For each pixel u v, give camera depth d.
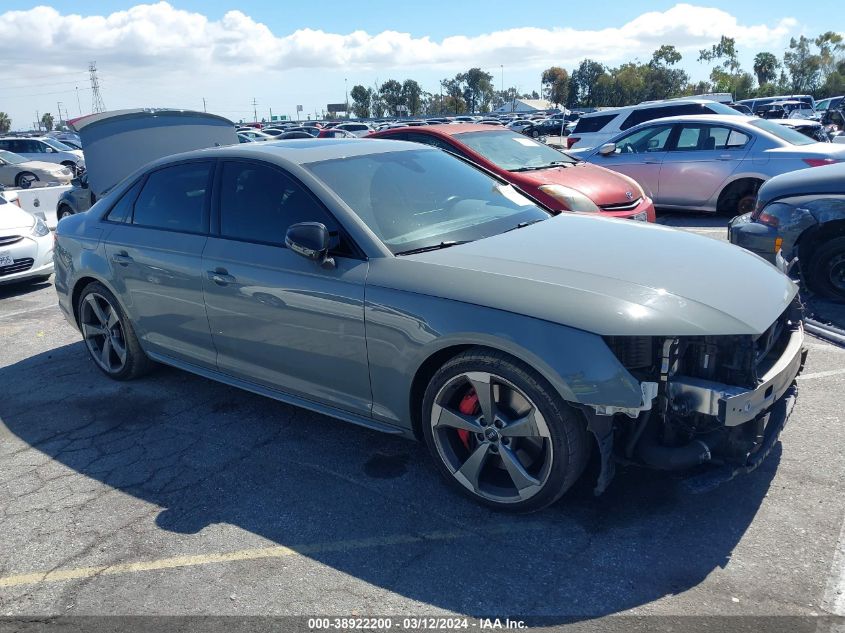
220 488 3.57
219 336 4.07
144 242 4.43
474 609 2.59
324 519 3.23
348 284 3.35
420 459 3.73
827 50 91.19
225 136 9.15
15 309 7.63
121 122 8.22
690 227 9.80
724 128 10.03
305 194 3.66
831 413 3.88
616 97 100.12
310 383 3.71
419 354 3.13
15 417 4.64
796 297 3.31
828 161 9.01
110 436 4.26
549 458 2.90
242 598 2.73
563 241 3.46
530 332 2.79
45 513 3.46
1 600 2.83
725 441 2.89
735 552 2.78
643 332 2.66
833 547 2.77
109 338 5.03
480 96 129.88
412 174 4.04
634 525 3.00
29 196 13.20
